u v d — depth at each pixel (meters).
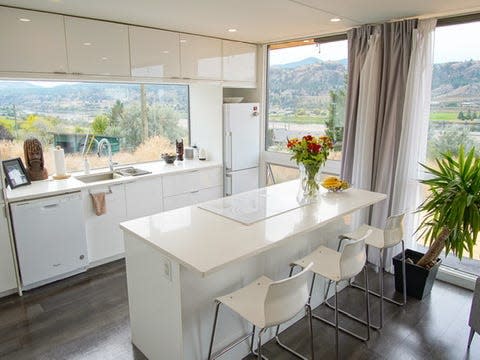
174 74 3.94
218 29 3.79
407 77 3.29
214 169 4.60
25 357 2.36
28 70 2.97
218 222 2.33
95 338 2.55
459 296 3.15
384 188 3.54
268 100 4.97
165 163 4.60
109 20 3.35
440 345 2.50
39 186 3.34
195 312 2.01
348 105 3.78
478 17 2.99
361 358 2.37
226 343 2.22
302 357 2.36
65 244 3.29
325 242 2.95
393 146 3.45
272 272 2.48
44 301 3.01
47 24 3.01
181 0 2.69
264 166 5.09
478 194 2.64
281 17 3.25
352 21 3.41
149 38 3.66
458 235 2.73
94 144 4.12
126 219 3.78
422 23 3.16
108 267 3.64
